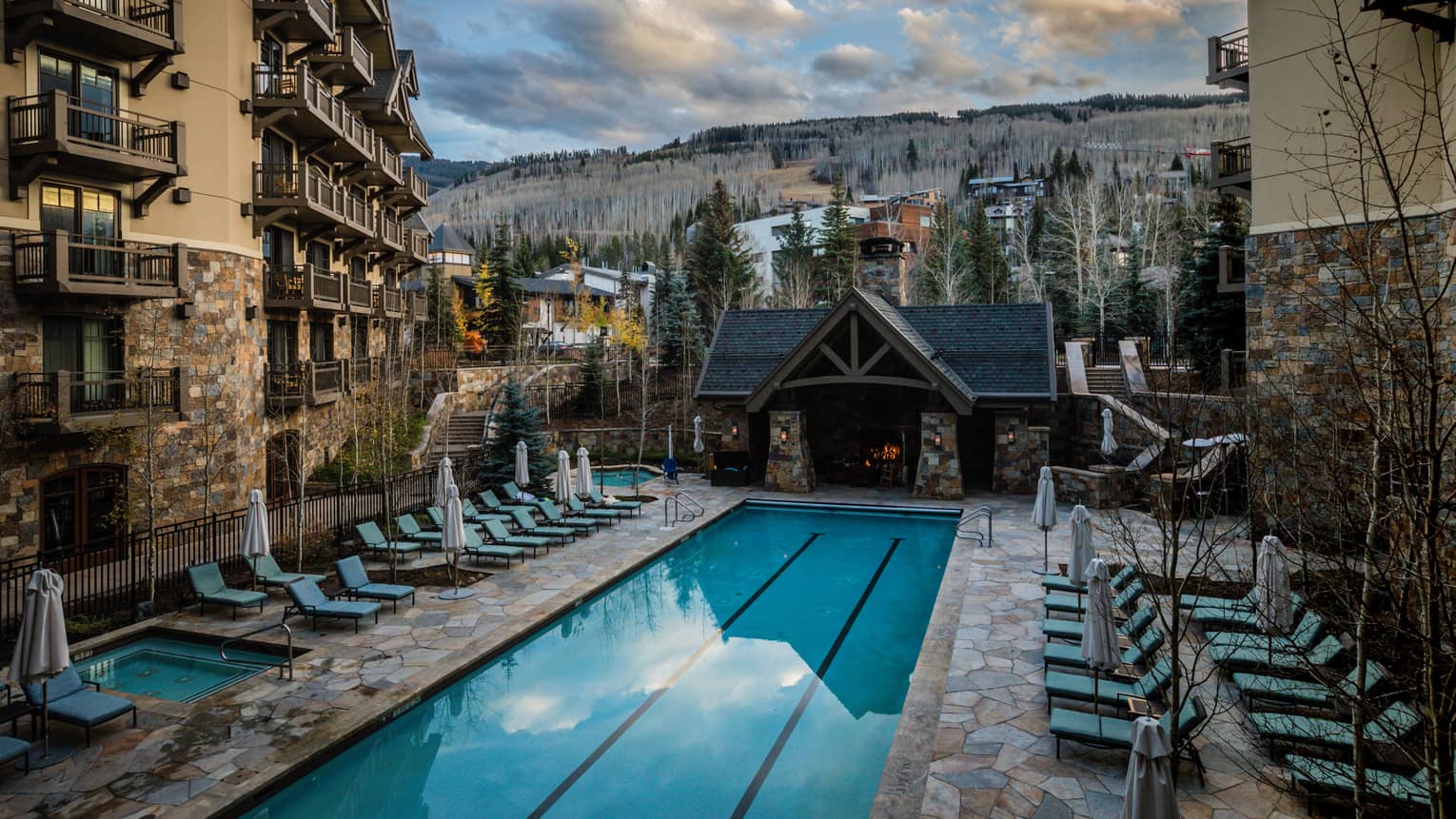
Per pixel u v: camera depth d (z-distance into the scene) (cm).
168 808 837
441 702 1193
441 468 2130
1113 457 2752
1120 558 1633
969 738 979
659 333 4544
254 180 2297
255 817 881
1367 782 727
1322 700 932
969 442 2920
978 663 1216
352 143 2764
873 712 1166
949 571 1745
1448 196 1480
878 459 3031
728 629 1540
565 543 2077
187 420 2003
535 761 1025
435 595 1619
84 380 1825
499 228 5216
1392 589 734
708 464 3200
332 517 2162
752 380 2958
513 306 5131
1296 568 1528
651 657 1388
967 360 2769
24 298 1712
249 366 2288
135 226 1931
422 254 3922
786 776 983
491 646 1326
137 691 1196
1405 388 613
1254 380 1844
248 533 1538
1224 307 2977
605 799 934
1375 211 1638
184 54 2041
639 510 2470
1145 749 636
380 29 3130
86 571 1736
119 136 1867
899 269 3897
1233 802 830
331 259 2986
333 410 2869
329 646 1326
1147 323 4638
